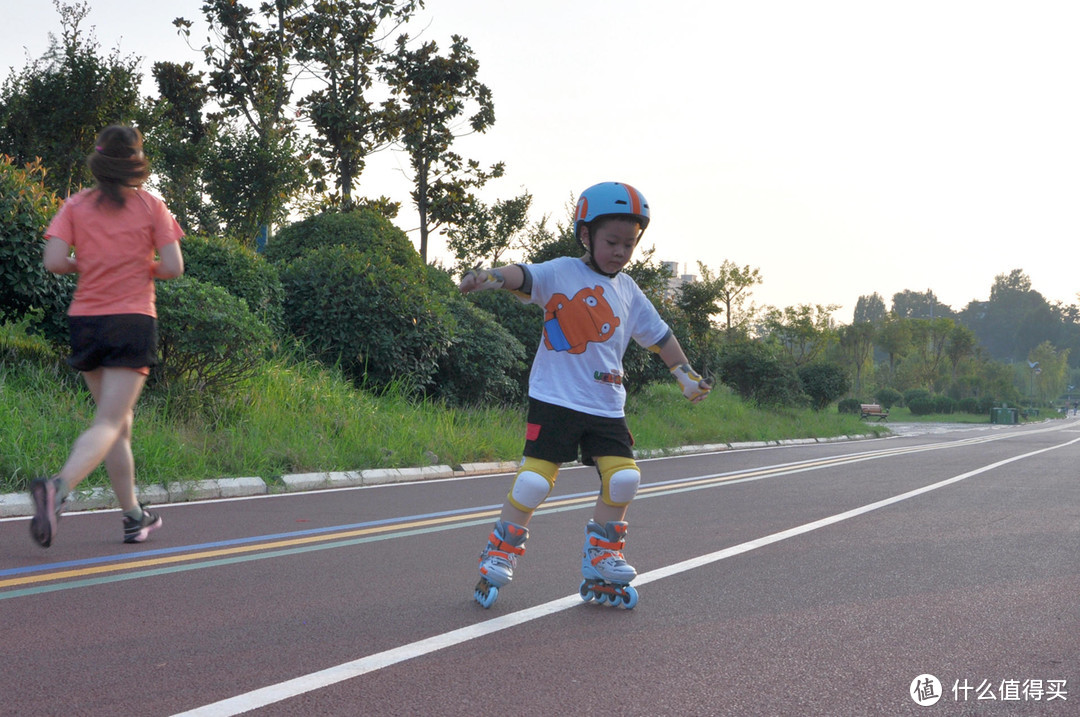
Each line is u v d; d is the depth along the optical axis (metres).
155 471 7.47
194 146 23.27
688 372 4.06
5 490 6.46
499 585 3.86
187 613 3.68
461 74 26.95
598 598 3.94
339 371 12.70
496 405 15.29
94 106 18.81
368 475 9.31
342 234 15.98
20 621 3.49
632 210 3.73
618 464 3.82
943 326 114.06
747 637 3.49
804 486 9.55
